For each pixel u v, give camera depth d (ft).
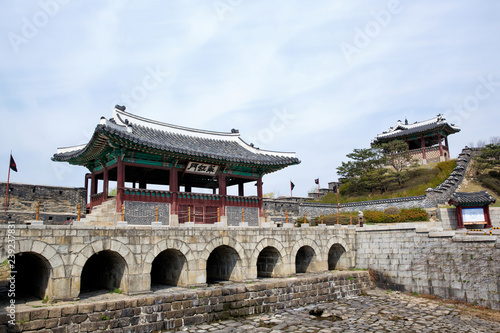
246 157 115.55
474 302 88.99
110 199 97.81
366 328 72.28
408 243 105.40
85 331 59.06
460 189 177.58
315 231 109.40
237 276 92.17
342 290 100.53
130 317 64.23
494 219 139.03
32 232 61.46
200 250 84.12
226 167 113.91
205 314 74.23
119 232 72.33
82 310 59.31
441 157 217.15
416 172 208.54
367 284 108.37
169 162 102.53
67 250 65.16
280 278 97.35
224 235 88.99
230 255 95.30
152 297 67.87
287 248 101.40
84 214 136.67
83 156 100.94
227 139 129.29
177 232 80.89
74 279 65.26
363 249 116.47
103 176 102.73
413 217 149.28
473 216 129.29
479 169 188.44
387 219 153.99
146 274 74.79
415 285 101.76
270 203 173.27
